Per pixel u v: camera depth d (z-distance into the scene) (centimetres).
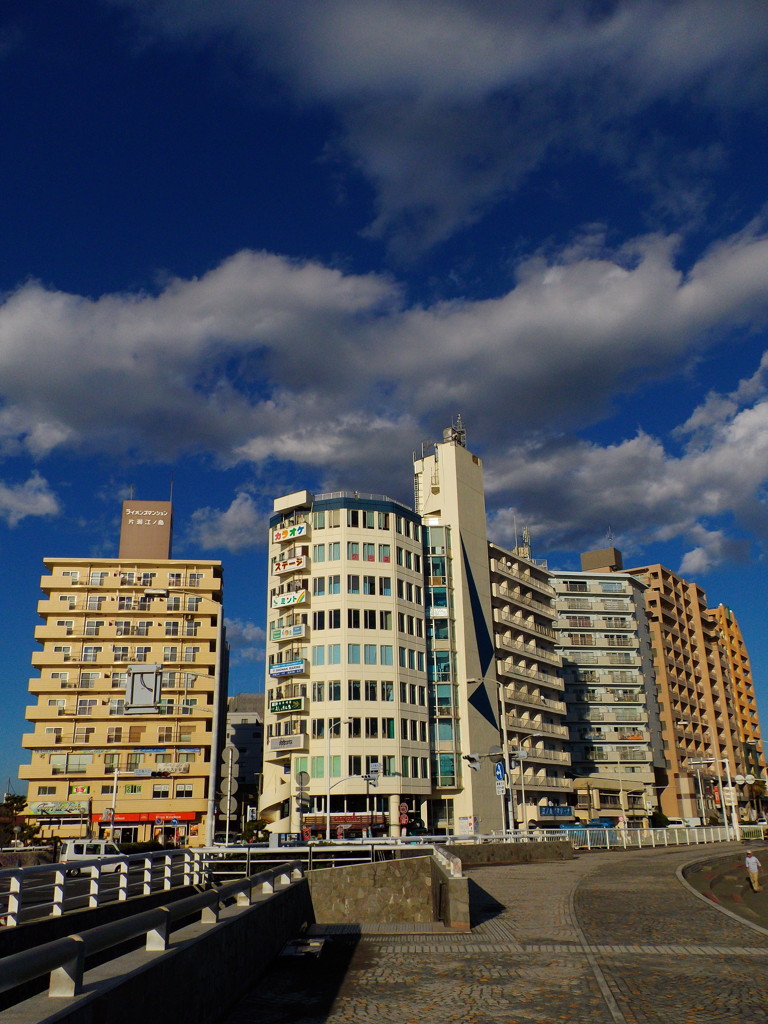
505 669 8819
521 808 8250
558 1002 992
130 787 8106
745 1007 951
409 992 1077
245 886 1209
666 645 12300
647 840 6450
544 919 1788
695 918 1756
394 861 2005
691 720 12356
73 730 8250
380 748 6988
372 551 7594
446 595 8138
